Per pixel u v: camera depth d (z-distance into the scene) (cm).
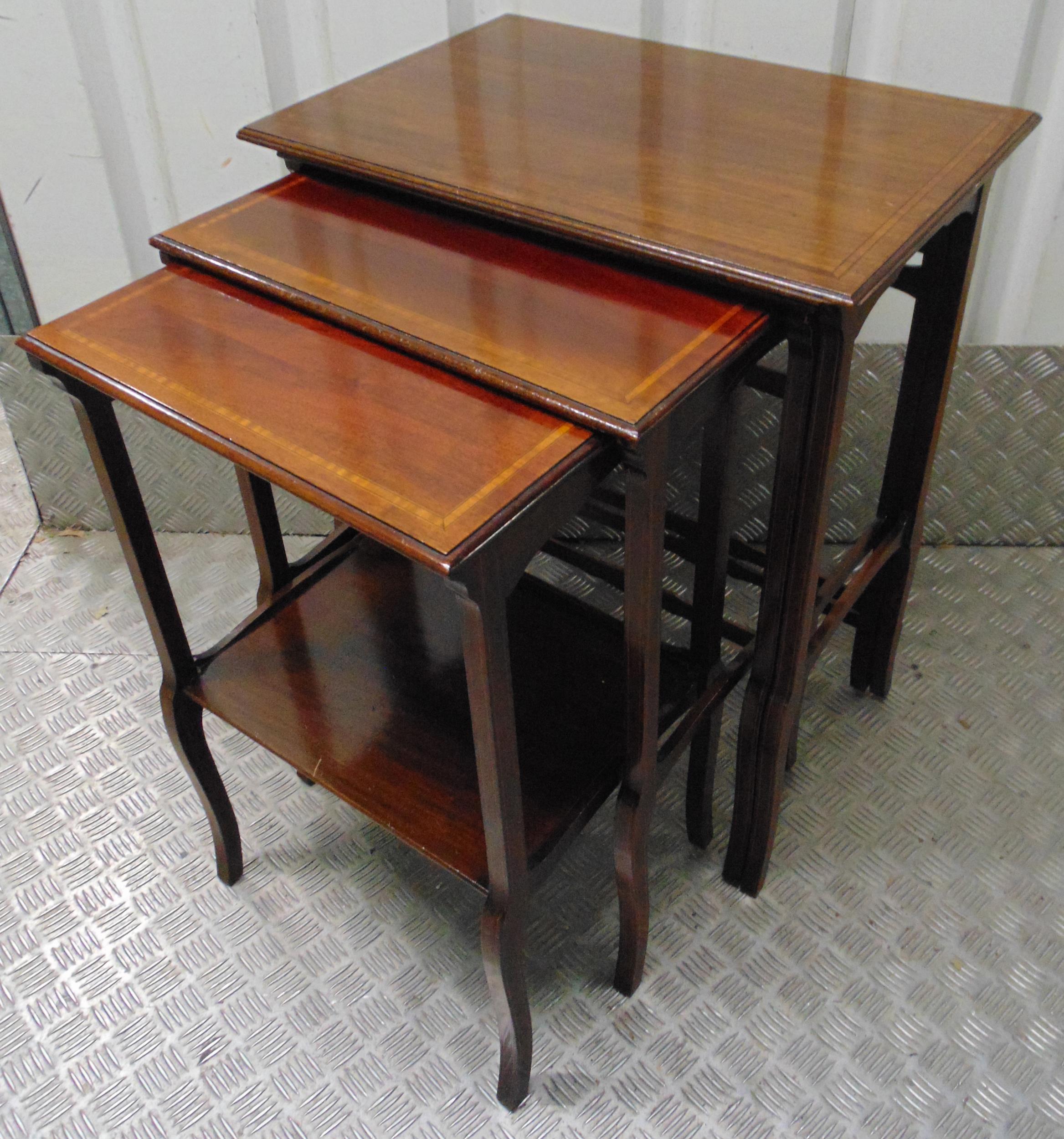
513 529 110
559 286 137
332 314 135
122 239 232
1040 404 230
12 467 284
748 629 220
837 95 167
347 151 157
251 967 179
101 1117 161
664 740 160
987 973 175
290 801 205
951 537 253
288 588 183
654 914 185
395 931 184
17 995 176
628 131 159
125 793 207
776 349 224
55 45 203
